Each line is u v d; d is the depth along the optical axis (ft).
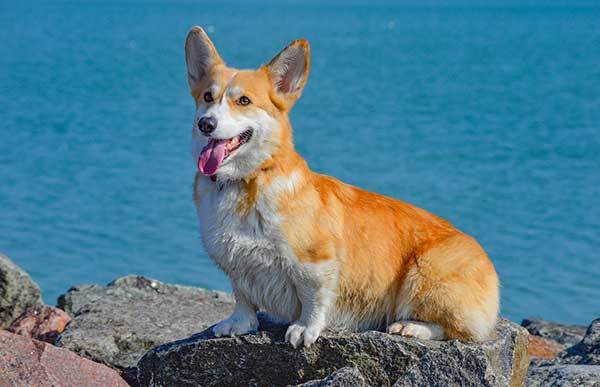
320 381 18.94
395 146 98.68
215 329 21.47
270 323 22.20
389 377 20.27
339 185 21.39
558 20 646.74
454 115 128.88
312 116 128.57
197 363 21.39
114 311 28.45
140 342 25.98
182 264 50.01
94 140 99.86
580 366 23.52
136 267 49.32
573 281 47.47
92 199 67.51
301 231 19.69
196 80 21.38
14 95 150.30
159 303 30.01
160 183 73.87
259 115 19.72
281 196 19.57
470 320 20.49
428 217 21.94
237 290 21.16
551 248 54.24
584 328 35.40
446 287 20.45
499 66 224.53
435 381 19.06
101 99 144.66
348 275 20.67
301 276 19.99
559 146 98.94
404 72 209.26
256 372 21.08
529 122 120.47
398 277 21.01
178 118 120.06
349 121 122.21
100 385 20.21
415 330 20.59
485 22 616.39
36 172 79.30
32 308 30.14
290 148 20.22
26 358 19.72
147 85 168.66
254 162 19.56
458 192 72.59
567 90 164.25
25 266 49.57
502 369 20.98
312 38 381.19
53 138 101.76
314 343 20.53
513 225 60.80
